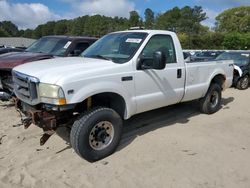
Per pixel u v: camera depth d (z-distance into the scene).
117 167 4.60
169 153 5.07
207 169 4.54
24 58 7.56
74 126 4.57
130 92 5.12
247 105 8.81
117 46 5.59
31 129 6.13
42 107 4.63
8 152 5.13
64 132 5.93
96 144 4.77
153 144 5.45
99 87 4.63
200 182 4.18
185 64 6.26
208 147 5.34
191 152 5.12
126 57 5.22
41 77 4.47
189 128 6.36
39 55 7.97
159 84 5.63
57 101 4.29
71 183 4.18
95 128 4.70
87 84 4.52
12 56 7.86
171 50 5.98
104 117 4.74
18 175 4.38
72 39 8.96
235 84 12.17
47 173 4.45
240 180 4.24
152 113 7.38
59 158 4.90
